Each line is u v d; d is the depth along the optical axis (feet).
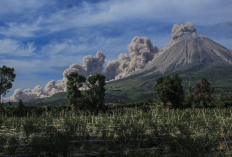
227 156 62.44
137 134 70.33
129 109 164.76
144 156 62.64
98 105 164.86
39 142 57.31
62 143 58.34
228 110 151.02
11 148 58.70
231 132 79.71
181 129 69.87
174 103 189.47
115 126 73.10
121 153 63.82
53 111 154.30
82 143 72.43
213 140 68.90
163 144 68.95
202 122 91.04
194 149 58.90
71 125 71.56
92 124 91.35
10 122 99.45
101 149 66.85
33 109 158.92
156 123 80.43
